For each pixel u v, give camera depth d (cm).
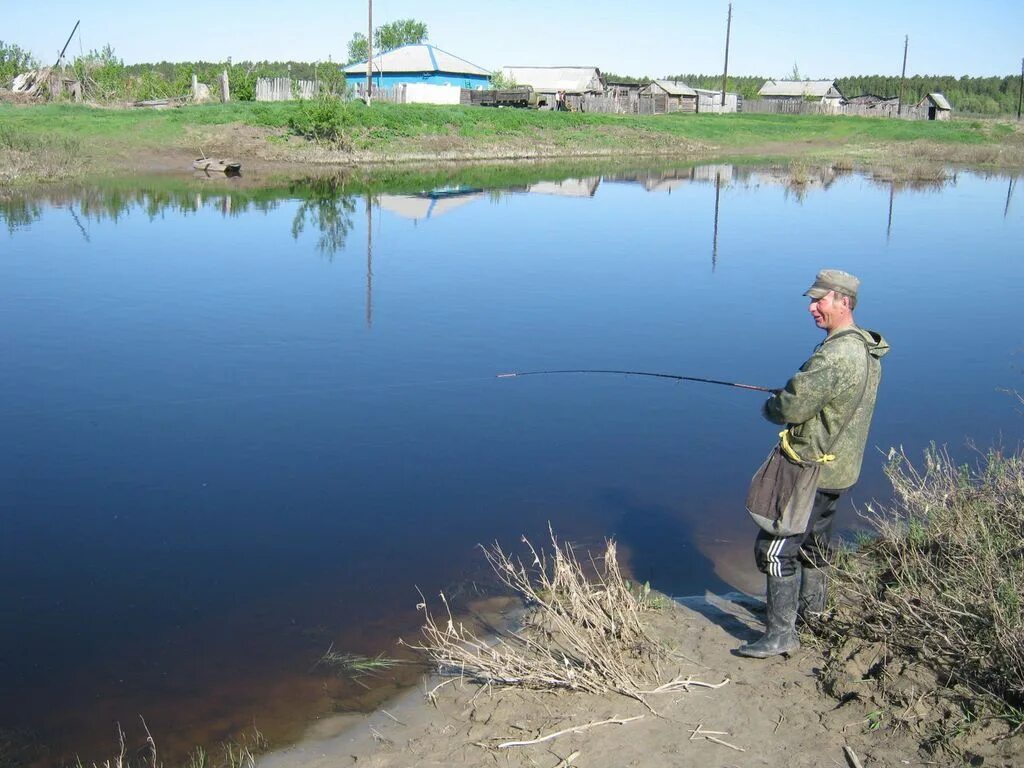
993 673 398
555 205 2511
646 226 2128
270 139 3841
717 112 7562
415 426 838
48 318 1189
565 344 1114
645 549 612
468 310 1278
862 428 433
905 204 2669
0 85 4594
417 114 4644
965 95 12356
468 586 566
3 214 2081
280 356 1045
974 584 443
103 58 4784
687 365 1038
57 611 538
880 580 506
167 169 3238
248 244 1773
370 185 2952
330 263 1603
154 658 493
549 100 7188
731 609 523
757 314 1280
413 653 493
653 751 388
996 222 2266
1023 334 1186
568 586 510
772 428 843
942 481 576
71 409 866
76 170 2962
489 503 682
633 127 5556
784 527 435
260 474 731
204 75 5238
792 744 386
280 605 544
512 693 444
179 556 602
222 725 437
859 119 6812
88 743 426
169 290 1362
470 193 2769
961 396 931
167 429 823
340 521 653
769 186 3198
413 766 396
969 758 361
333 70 6034
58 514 659
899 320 1261
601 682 435
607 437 816
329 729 431
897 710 394
